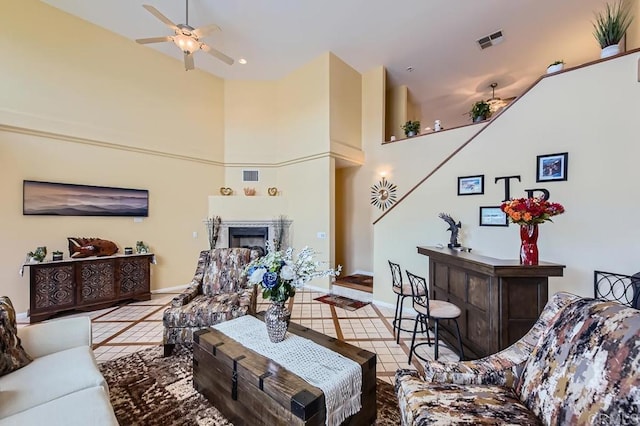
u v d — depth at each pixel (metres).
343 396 1.51
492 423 1.13
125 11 4.14
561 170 2.93
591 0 3.98
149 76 5.04
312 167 5.72
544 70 6.01
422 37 4.91
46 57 3.95
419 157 5.54
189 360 2.60
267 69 5.95
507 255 3.24
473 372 1.46
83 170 4.28
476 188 3.49
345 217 6.73
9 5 3.67
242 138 6.30
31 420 1.22
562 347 1.24
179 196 5.43
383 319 3.82
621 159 2.64
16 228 3.68
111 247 4.24
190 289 3.16
